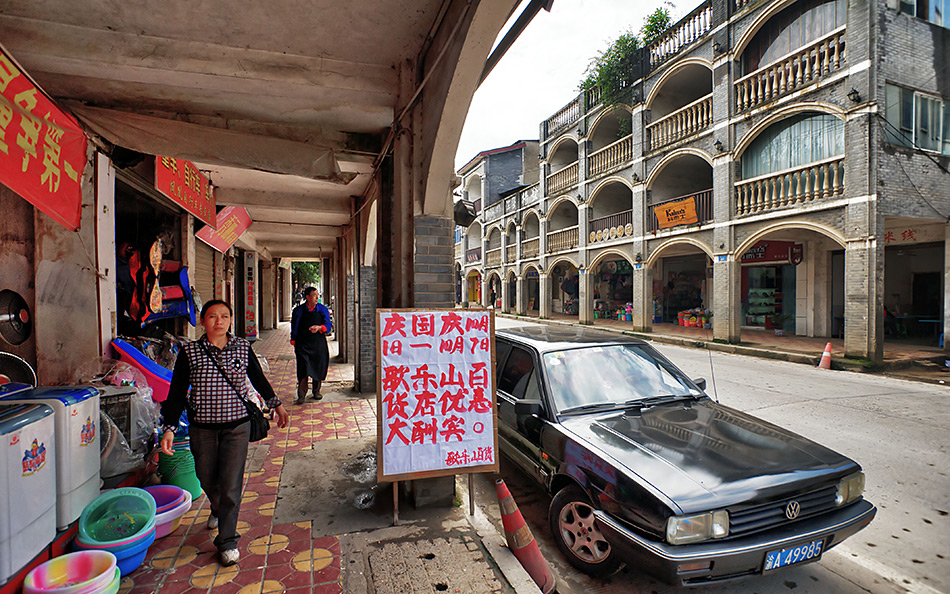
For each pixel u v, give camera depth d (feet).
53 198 11.24
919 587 9.96
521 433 13.20
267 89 13.43
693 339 48.08
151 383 14.46
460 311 11.69
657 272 70.08
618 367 13.87
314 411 21.13
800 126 39.58
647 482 9.02
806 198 38.37
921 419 21.50
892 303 46.19
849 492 9.70
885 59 34.27
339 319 37.99
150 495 9.80
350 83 13.23
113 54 11.68
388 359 11.18
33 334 13.65
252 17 11.11
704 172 59.98
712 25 46.70
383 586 8.89
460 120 10.97
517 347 15.08
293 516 11.58
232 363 9.75
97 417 9.85
